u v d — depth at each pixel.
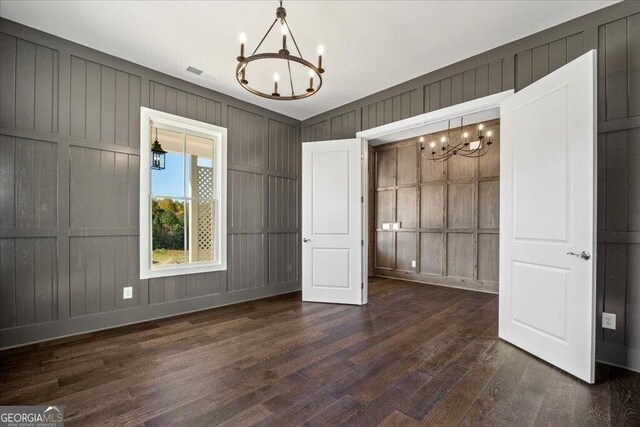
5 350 2.65
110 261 3.24
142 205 3.43
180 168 3.85
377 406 1.85
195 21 2.73
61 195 2.96
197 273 3.90
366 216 4.30
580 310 2.18
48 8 2.56
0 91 2.68
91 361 2.44
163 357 2.51
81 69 3.09
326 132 4.82
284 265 4.94
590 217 2.12
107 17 2.67
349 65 3.44
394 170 6.31
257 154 4.59
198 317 3.60
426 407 1.84
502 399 1.93
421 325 3.30
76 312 3.04
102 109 3.21
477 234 5.17
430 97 3.60
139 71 3.46
